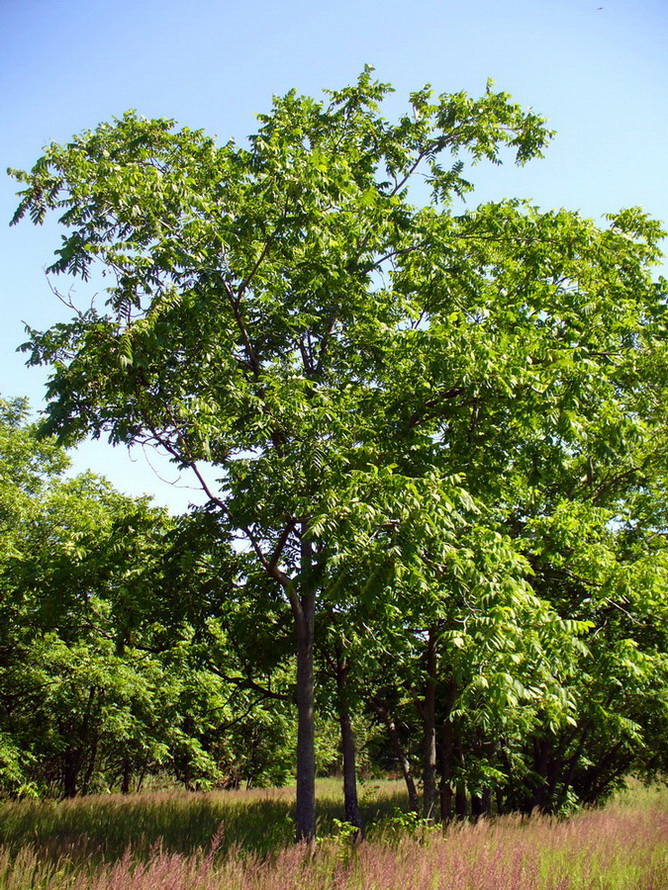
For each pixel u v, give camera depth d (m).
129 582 10.99
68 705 20.17
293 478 9.10
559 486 14.01
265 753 27.42
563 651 7.99
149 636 12.61
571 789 19.48
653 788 29.42
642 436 10.56
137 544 11.56
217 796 21.25
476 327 10.01
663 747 19.27
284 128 11.11
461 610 7.90
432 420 11.34
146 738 23.22
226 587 11.65
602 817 14.69
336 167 10.47
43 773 26.05
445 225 11.79
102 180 8.98
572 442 10.59
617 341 11.87
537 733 14.79
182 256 9.27
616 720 12.19
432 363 9.61
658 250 13.34
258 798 20.53
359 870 7.79
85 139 10.69
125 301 8.97
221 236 9.73
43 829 11.75
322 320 11.83
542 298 11.63
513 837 10.85
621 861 9.65
